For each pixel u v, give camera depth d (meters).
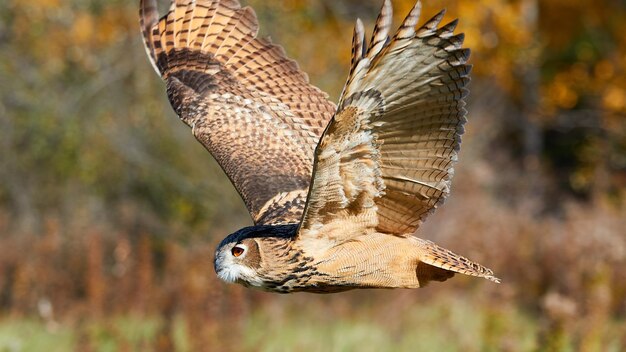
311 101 8.79
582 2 31.06
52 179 24.77
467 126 24.62
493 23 26.77
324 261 7.61
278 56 8.95
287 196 8.42
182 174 23.62
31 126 24.72
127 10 24.92
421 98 6.93
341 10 26.17
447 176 7.20
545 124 32.31
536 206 25.38
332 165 7.16
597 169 25.77
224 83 9.01
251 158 8.71
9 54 25.17
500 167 26.17
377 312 15.51
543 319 12.68
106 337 13.73
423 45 6.70
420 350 13.67
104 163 24.41
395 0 25.23
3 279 17.41
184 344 13.25
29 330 14.80
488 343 12.80
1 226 21.47
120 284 15.48
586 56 31.25
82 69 25.09
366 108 6.88
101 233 19.06
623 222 17.38
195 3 9.14
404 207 7.45
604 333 12.34
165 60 9.17
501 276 16.97
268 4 23.67
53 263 17.50
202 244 20.33
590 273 15.34
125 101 24.95
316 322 15.39
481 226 18.81
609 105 29.97
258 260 7.64
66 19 25.08
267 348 13.65
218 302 13.27
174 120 24.36
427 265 7.76
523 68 28.95
